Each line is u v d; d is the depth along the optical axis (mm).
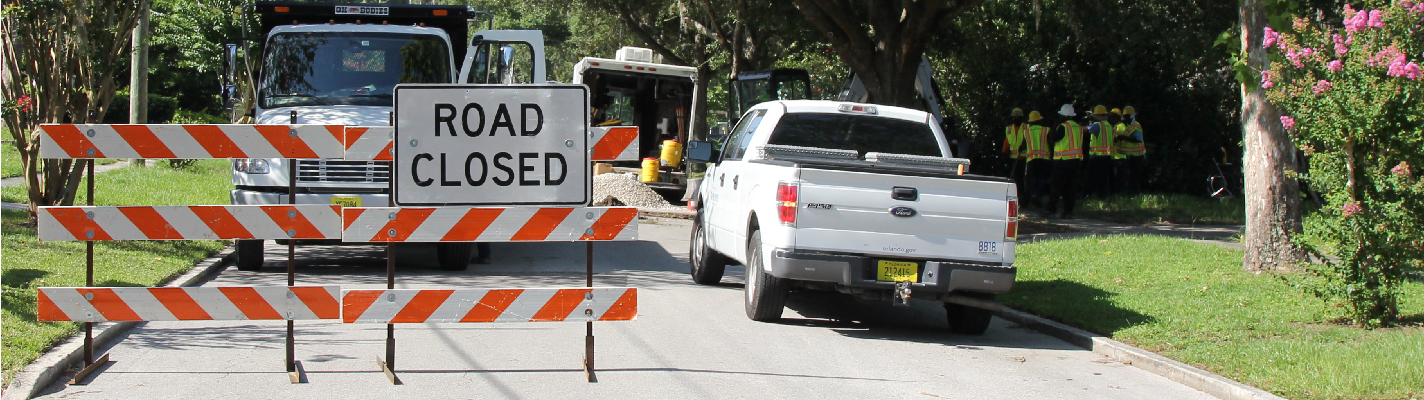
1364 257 7891
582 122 6238
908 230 7855
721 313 8867
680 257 12898
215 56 24219
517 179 6195
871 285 7762
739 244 8953
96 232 5973
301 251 12586
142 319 6035
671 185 20250
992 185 7918
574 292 6230
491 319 6188
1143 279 10383
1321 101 7688
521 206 6156
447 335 7590
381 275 10570
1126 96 22641
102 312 6004
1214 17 21641
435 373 6375
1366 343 7164
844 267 7715
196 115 37438
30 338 6438
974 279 7820
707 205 10453
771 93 24312
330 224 6125
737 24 28625
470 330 7801
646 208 18078
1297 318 8312
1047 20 22266
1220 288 9727
